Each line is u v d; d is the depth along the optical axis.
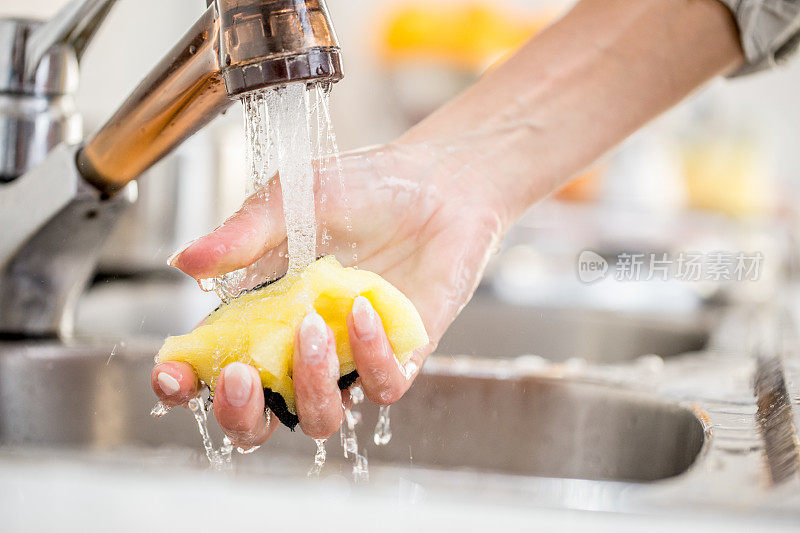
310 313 0.58
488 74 0.77
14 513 0.50
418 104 2.40
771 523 0.49
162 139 0.64
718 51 0.78
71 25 0.77
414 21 2.39
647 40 0.77
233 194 1.20
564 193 2.12
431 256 0.69
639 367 0.79
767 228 1.81
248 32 0.54
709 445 0.57
